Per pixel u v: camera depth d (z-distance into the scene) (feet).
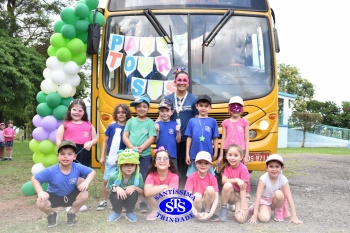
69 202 16.92
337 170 39.73
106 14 24.95
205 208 17.97
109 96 23.67
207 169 17.83
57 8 76.33
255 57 24.40
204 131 20.21
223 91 23.44
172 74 23.71
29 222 17.76
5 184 29.01
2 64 57.93
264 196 18.11
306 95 148.15
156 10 24.49
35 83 64.44
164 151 17.85
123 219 17.84
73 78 23.26
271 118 23.58
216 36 24.27
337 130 114.42
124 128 20.49
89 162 20.83
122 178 17.42
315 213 19.62
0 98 65.98
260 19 24.94
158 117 22.98
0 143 50.37
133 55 24.06
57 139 20.34
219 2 24.81
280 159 17.53
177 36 24.13
